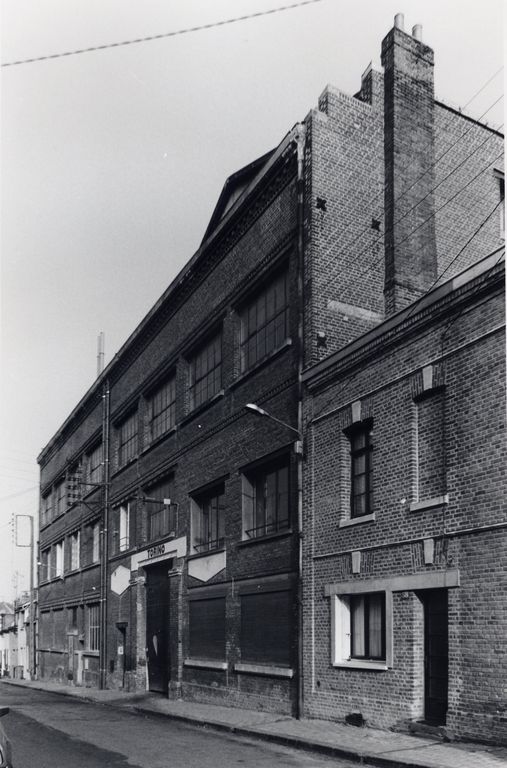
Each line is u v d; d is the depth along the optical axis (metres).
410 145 18.66
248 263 20.62
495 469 11.41
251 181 21.17
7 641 65.75
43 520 50.28
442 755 10.50
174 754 12.16
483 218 19.89
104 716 19.55
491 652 11.07
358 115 18.69
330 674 15.15
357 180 18.30
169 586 25.14
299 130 18.27
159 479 27.06
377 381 14.46
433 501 12.56
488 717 10.97
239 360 21.22
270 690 17.56
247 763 11.10
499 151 20.52
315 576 16.05
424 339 13.23
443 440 12.81
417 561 12.90
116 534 32.41
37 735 15.05
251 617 18.98
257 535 19.44
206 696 21.12
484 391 11.77
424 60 19.31
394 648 13.23
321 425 16.34
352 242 17.91
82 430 39.22
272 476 19.00
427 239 18.44
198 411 23.25
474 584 11.55
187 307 25.03
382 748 11.41
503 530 11.13
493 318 11.73
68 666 38.06
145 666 27.50
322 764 10.93
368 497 14.80
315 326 17.08
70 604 39.06
